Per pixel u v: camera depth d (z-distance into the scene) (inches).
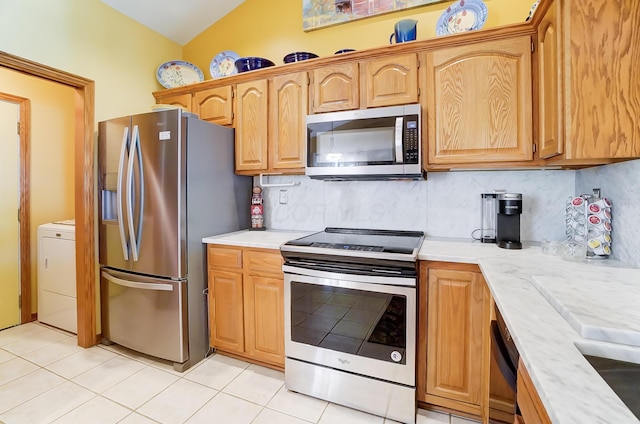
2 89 104.7
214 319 85.4
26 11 76.7
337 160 76.6
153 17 102.9
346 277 64.9
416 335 62.2
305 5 96.9
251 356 80.9
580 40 46.1
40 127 113.8
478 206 79.5
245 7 106.3
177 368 80.1
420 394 64.4
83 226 89.9
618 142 45.3
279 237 86.0
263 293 78.1
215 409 66.0
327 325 68.0
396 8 86.5
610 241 57.1
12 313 106.8
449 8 75.8
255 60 92.6
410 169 70.1
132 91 100.9
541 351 24.5
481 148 67.6
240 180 99.0
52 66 81.4
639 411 24.0
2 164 105.0
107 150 89.0
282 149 87.7
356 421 63.1
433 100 70.9
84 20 88.4
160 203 80.2
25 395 70.1
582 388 19.9
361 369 65.2
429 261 62.2
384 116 71.9
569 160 52.5
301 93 84.6
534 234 75.2
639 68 44.1
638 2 44.0
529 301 35.6
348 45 92.8
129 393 71.1
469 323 60.0
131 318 86.1
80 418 63.0
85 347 91.6
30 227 111.3
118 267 88.4
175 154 78.4
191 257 81.8
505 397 37.1
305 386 70.6
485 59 66.7
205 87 98.3
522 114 64.5
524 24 63.1
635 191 50.0
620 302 32.6
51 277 104.6
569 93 46.8
